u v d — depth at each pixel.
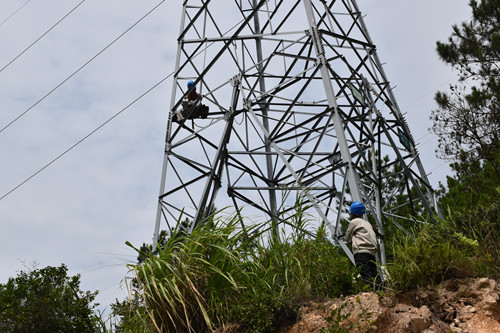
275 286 7.25
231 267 7.41
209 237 7.45
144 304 6.98
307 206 8.12
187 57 13.83
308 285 7.13
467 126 19.69
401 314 6.43
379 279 7.55
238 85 12.59
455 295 6.71
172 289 6.79
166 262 7.12
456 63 20.86
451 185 16.80
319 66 11.16
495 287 6.68
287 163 10.67
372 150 11.68
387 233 11.95
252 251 7.74
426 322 6.37
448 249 7.01
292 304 6.85
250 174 13.48
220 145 12.20
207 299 7.13
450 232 7.73
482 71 20.45
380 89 13.07
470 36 20.92
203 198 11.71
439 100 20.36
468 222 7.80
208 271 7.23
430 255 7.10
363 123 11.88
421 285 6.91
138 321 7.19
